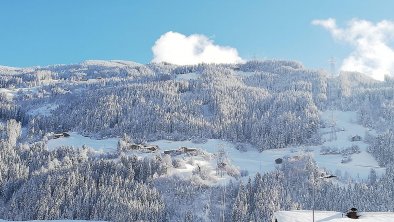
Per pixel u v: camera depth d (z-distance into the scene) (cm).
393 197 17162
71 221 12212
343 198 16538
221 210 17762
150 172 19962
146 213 16462
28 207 16888
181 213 17750
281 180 19462
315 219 5912
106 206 16675
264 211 16138
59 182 18038
